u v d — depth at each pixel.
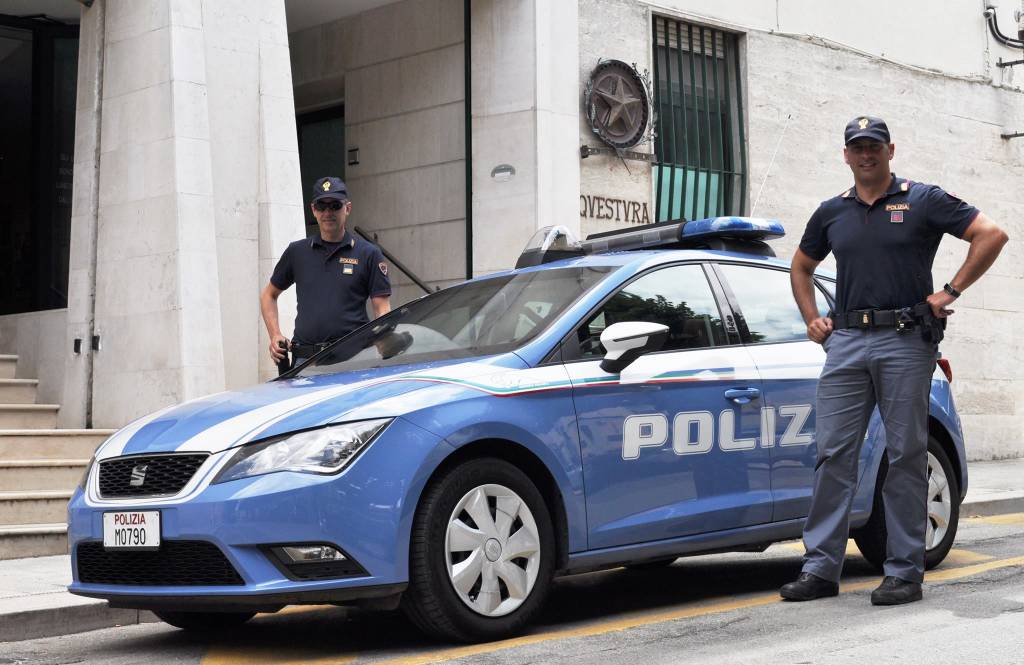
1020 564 7.03
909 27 16.97
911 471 5.80
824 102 15.78
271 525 4.71
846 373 5.93
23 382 10.95
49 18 12.55
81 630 6.02
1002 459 17.64
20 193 12.65
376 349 6.11
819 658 4.51
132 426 5.51
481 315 5.99
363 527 4.78
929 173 17.11
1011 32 18.33
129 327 10.22
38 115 12.61
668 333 6.00
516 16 12.67
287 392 5.36
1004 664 4.32
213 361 9.91
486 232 12.80
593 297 5.81
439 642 5.18
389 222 13.84
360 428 4.88
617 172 13.46
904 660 4.42
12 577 7.02
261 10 10.82
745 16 14.98
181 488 4.92
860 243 5.85
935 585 6.25
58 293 12.64
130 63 10.41
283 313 10.48
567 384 5.45
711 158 14.64
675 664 4.52
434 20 13.38
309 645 5.36
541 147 12.50
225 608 4.85
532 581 5.22
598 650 4.87
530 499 5.24
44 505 8.52
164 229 9.96
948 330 17.22
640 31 13.78
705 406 5.93
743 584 6.86
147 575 5.01
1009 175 18.16
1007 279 18.00
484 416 5.12
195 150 10.02
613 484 5.54
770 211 15.09
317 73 14.62
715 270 6.43
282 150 10.77
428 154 13.45
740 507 6.00
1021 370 18.05
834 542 5.98
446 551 4.96
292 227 10.75
